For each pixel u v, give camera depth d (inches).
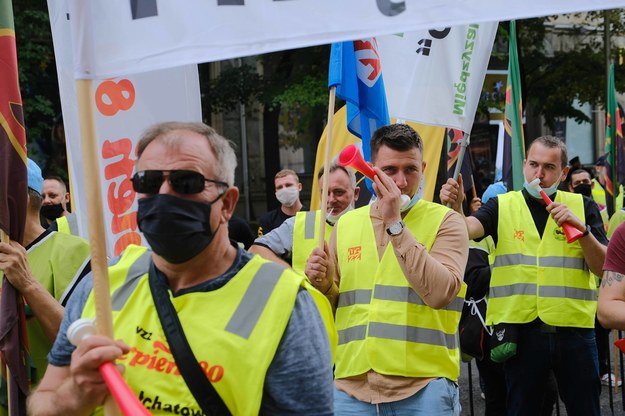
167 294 86.6
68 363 89.7
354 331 147.9
